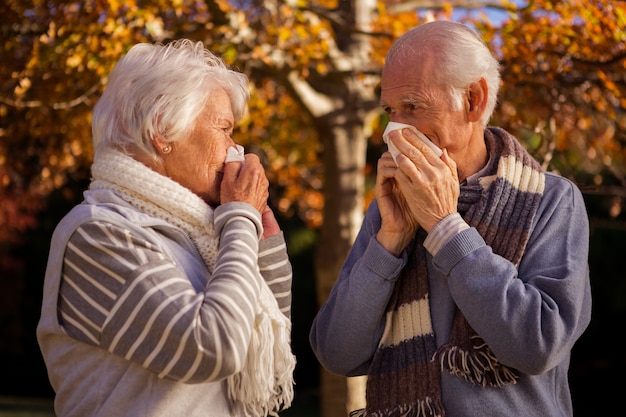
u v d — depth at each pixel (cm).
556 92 475
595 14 427
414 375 219
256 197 208
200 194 211
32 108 557
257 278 198
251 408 207
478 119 218
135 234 193
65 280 194
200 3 520
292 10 512
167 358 185
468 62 213
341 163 569
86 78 508
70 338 196
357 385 541
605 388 1118
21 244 1305
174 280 190
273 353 207
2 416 982
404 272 227
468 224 215
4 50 508
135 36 461
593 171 711
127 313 187
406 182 213
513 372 208
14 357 1367
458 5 588
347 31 517
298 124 702
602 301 1104
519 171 219
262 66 516
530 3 459
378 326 227
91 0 463
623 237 1078
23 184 791
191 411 194
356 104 566
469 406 208
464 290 203
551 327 200
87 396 193
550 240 214
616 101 521
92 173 212
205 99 208
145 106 203
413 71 214
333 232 568
